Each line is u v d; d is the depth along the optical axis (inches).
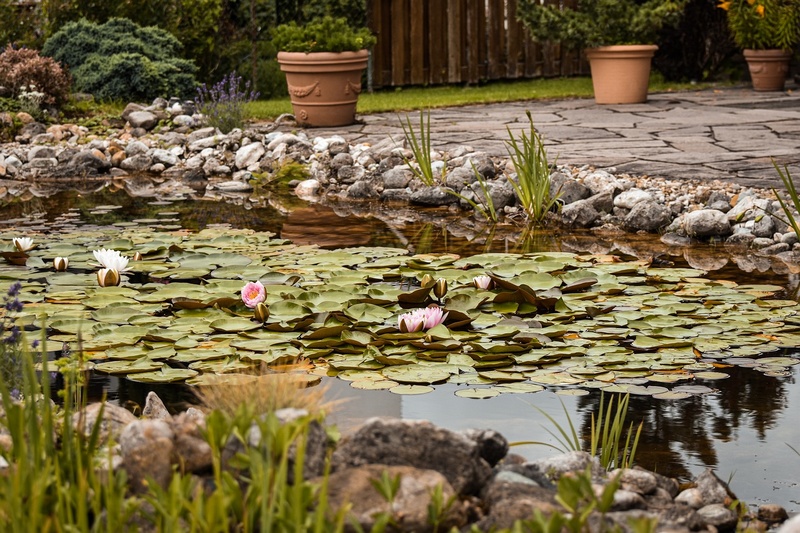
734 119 391.9
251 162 356.8
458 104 478.6
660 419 128.2
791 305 176.2
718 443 120.5
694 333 160.4
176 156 372.8
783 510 102.2
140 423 87.0
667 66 561.9
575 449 116.8
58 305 176.2
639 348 154.7
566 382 140.5
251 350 153.4
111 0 508.1
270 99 545.0
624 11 467.5
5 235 242.8
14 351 120.1
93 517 82.4
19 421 82.0
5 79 422.0
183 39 517.0
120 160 374.0
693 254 222.2
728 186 262.8
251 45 542.0
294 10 553.6
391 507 78.4
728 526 97.4
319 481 82.2
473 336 158.2
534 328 162.9
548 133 370.3
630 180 277.0
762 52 494.3
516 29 591.2
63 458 85.0
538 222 263.6
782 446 119.3
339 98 411.2
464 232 252.2
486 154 306.3
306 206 296.0
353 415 126.1
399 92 554.3
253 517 76.7
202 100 473.7
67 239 236.5
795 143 325.4
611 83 463.8
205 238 237.1
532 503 83.9
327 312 169.5
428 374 142.6
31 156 365.1
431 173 300.5
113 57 452.1
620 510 91.7
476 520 85.2
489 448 95.0
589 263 205.6
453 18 571.2
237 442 84.3
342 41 410.3
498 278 180.5
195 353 151.3
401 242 238.4
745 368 145.6
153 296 181.6
